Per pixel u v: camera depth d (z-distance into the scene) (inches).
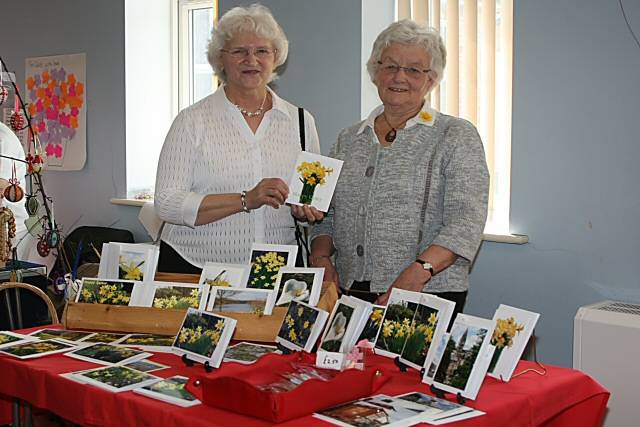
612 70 111.8
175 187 93.0
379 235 89.4
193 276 87.3
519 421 64.0
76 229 196.1
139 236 196.9
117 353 77.6
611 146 112.7
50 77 216.1
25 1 222.2
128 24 196.4
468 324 66.2
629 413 101.0
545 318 121.6
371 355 78.7
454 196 86.2
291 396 58.4
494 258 127.4
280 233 97.8
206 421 58.5
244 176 95.3
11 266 110.4
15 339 83.6
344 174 94.3
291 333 74.9
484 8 131.2
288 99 158.2
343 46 148.1
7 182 120.8
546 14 118.2
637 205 110.7
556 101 118.1
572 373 71.7
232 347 79.3
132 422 63.6
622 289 113.0
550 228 120.2
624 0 109.8
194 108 97.0
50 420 95.8
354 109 147.6
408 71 88.6
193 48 203.5
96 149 206.5
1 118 227.8
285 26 157.3
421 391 66.9
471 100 134.0
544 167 120.3
